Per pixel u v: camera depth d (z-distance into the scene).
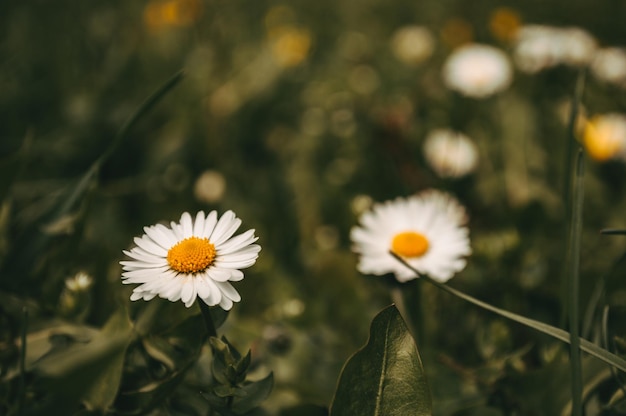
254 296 0.24
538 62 0.32
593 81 0.32
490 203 0.27
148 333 0.15
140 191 0.28
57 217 0.18
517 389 0.16
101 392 0.14
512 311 0.20
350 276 0.22
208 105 0.31
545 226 0.25
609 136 0.27
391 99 0.38
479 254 0.21
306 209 0.28
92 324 0.18
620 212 0.25
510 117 0.29
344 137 0.32
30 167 0.26
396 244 0.18
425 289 0.21
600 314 0.16
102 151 0.29
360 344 0.21
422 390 0.14
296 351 0.18
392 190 0.28
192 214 0.27
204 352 0.16
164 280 0.14
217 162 0.30
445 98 0.34
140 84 0.35
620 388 0.15
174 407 0.15
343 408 0.14
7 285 0.18
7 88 0.30
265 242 0.26
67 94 0.32
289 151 0.31
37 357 0.16
